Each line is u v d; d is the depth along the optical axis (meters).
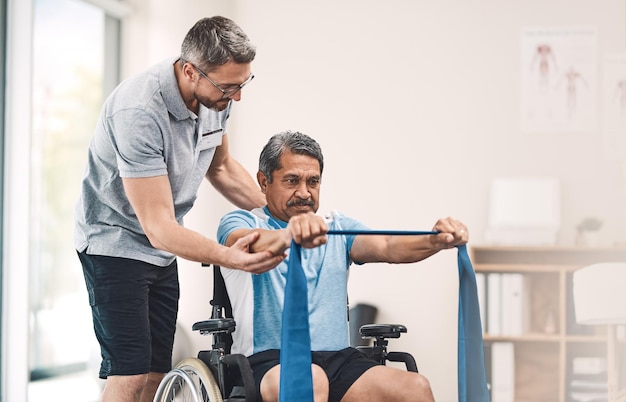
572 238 4.91
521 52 5.00
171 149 2.53
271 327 2.29
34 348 4.50
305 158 2.38
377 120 5.11
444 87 5.05
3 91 4.09
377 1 5.14
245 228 2.31
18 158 4.09
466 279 2.24
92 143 2.61
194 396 2.21
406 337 4.98
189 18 4.93
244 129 5.26
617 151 4.91
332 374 2.22
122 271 2.63
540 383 4.81
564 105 4.95
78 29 4.76
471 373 2.23
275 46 5.24
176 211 2.73
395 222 5.05
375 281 5.02
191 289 4.83
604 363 4.64
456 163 5.02
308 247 2.03
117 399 2.64
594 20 4.95
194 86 2.44
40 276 4.56
